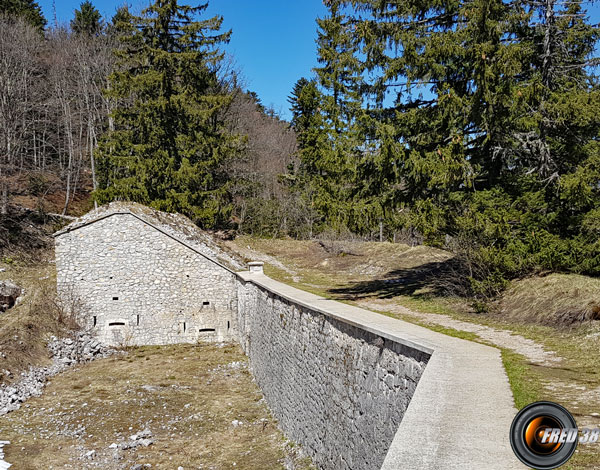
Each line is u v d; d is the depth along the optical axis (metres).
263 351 18.59
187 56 33.81
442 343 8.67
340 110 16.86
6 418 15.56
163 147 34.88
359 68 16.17
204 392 18.33
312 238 45.44
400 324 10.31
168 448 13.65
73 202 44.19
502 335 10.84
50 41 55.78
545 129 14.43
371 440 9.05
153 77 33.00
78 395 17.78
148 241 24.70
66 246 23.91
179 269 25.03
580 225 13.59
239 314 24.78
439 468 3.96
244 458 13.01
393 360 8.52
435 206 15.19
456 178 14.22
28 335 20.86
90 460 12.85
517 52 13.31
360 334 9.92
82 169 48.97
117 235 24.44
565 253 13.48
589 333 9.90
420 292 18.23
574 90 13.84
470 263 15.16
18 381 18.19
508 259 13.99
